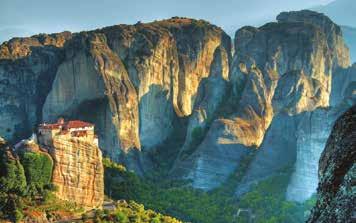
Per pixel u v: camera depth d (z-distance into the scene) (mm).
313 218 19719
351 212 17875
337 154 19984
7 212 180000
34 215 185750
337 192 18766
